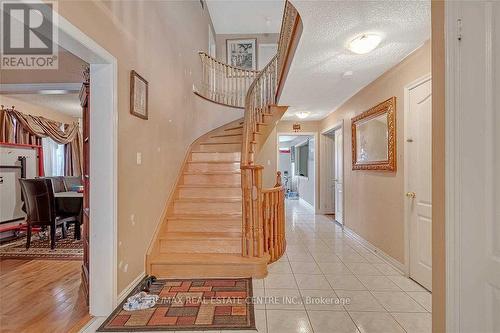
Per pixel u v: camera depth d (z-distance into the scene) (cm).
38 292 277
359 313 233
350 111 484
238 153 479
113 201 232
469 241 112
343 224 543
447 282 121
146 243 307
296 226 582
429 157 275
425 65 275
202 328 211
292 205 941
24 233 517
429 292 271
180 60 445
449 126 119
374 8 206
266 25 760
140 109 287
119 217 244
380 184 377
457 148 116
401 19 221
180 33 447
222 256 323
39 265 354
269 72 521
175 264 308
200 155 482
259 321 221
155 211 335
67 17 177
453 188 117
